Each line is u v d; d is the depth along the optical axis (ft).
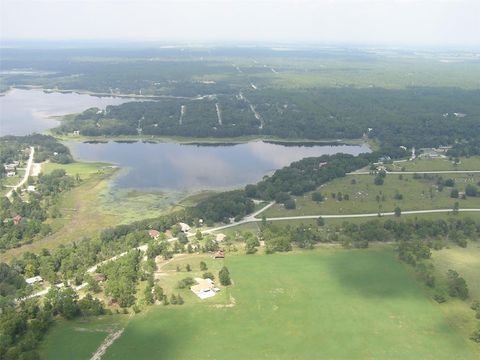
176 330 620.08
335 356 572.51
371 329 622.95
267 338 604.08
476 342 600.39
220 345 591.37
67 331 621.31
